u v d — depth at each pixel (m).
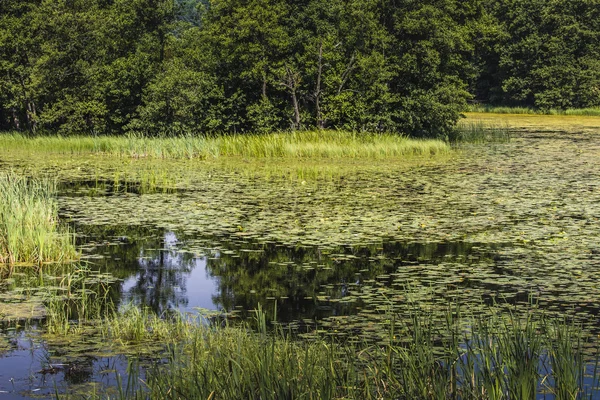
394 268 11.02
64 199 17.52
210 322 8.45
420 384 5.51
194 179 21.67
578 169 24.48
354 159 28.67
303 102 38.50
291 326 8.25
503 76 71.88
